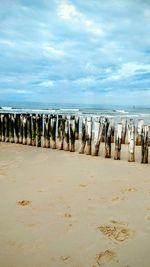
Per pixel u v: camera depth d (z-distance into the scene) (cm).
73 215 391
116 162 736
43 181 549
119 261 284
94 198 459
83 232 342
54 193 480
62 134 896
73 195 471
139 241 322
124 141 1123
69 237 330
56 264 278
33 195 469
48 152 864
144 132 714
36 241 320
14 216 385
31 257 289
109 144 782
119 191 497
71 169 648
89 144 823
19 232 340
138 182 554
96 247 309
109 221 373
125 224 365
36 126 970
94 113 4234
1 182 538
